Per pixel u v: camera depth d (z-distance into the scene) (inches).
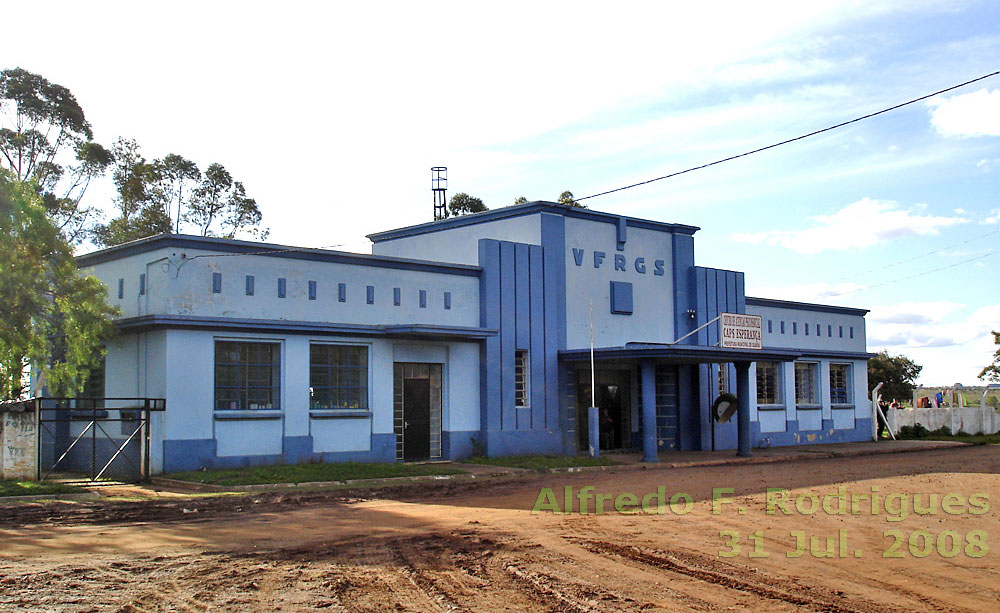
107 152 1640.0
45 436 957.8
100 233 1663.4
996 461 1122.7
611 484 823.1
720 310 1338.6
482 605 368.5
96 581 401.4
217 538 516.4
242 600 371.9
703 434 1284.4
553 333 1131.3
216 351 863.1
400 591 390.3
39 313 831.1
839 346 1630.2
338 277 955.3
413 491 768.9
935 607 372.5
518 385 1105.4
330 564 443.8
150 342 850.8
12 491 721.6
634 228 1257.4
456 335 991.0
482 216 1184.8
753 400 1403.8
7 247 792.9
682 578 418.0
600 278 1198.3
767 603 374.3
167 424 823.1
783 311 1520.7
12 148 1550.2
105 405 906.1
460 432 1040.8
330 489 772.6
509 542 505.7
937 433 1753.2
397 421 1006.4
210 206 1817.2
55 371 853.8
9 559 447.8
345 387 954.7
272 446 890.1
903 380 2377.0
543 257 1129.4
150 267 863.7
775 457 1178.0
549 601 375.2
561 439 1128.2
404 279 1010.1
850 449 1365.7
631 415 1253.1
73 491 740.7
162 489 759.7
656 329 1266.0
